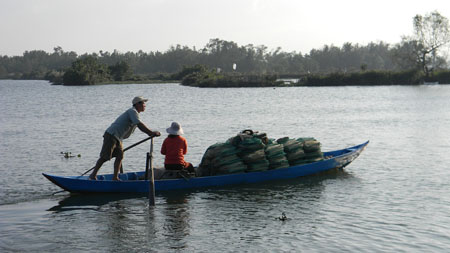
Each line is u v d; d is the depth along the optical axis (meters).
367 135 23.72
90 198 12.46
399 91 66.56
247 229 9.91
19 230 9.91
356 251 8.66
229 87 89.88
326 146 20.67
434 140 21.66
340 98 53.44
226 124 29.05
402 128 26.39
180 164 13.20
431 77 92.31
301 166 14.62
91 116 36.38
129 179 13.70
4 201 12.16
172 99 56.38
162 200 12.26
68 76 122.00
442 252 8.59
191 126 28.11
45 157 18.45
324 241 9.16
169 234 9.64
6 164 17.02
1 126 29.98
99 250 8.80
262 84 89.44
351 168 15.89
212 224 10.26
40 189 13.37
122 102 54.12
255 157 13.94
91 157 18.45
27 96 70.81
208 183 13.46
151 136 12.78
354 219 10.48
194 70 134.62
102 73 129.25
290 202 11.95
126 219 10.66
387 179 14.23
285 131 25.56
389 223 10.17
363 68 99.12
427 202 11.71
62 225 10.23
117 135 12.69
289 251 8.67
